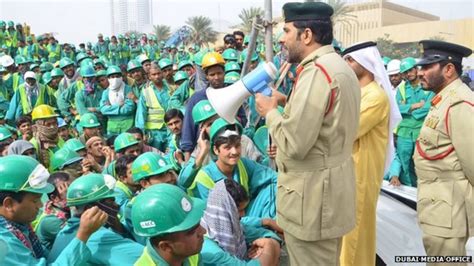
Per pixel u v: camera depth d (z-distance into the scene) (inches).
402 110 213.6
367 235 123.7
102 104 290.4
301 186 91.4
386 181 204.1
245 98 107.3
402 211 159.6
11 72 423.8
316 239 91.7
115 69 288.5
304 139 86.0
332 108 87.7
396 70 229.9
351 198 94.6
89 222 97.9
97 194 108.0
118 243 104.5
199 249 82.1
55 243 107.0
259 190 145.6
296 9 92.3
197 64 257.6
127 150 183.9
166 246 80.0
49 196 132.0
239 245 117.4
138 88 334.3
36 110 224.4
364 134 121.3
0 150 211.8
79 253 95.2
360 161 121.8
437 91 114.9
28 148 191.3
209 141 145.9
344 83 87.8
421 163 115.3
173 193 80.4
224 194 117.2
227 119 110.0
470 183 108.5
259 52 305.4
